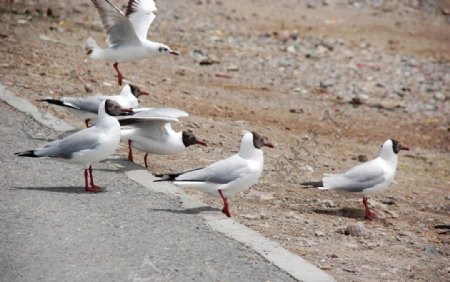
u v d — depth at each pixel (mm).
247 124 19156
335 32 32406
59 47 22984
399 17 36188
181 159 14875
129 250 9844
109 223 10695
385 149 13141
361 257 10750
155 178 12883
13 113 15586
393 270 10344
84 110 14453
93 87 18828
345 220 12734
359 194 12961
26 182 12102
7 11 26719
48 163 13094
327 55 28797
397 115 23078
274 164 15961
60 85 18344
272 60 27344
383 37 32531
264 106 21766
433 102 24719
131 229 10539
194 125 17766
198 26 30828
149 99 19453
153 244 10078
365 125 21625
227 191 11555
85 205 11305
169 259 9656
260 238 10539
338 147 18984
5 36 23172
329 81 25703
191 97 20969
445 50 31609
